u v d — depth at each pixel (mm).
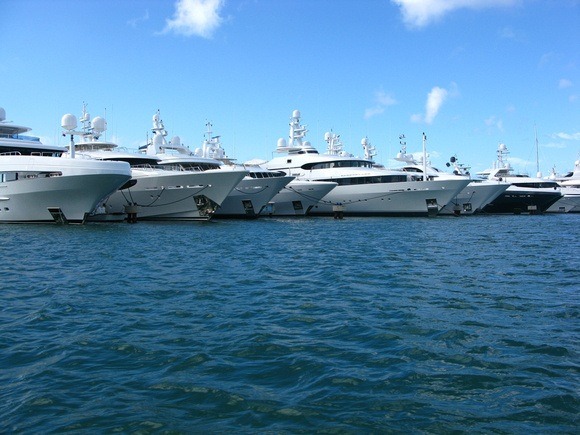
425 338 10453
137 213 43531
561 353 9523
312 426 6820
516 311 12656
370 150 69500
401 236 32875
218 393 7789
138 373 8562
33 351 9617
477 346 9930
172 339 10344
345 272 18469
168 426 6793
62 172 33250
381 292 14977
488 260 21594
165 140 53219
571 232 36156
